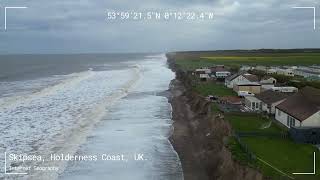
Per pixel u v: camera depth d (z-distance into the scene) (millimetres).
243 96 61844
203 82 86188
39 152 40344
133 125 52500
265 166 29547
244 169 29438
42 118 56062
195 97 67000
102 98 75000
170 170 35812
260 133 39406
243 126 43219
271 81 77062
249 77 76688
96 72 146875
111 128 50812
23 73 143500
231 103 56906
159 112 61281
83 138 45906
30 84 100438
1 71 154500
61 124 52531
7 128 49938
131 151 41188
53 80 111375
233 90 72188
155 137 46469
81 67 187375
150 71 149250
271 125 43812
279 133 38969
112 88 91125
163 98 75750
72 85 97000
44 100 71875
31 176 33781
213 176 33406
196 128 49562
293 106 43406
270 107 49281
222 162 33812
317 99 41969
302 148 34812
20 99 72438
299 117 39594
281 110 44656
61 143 43688
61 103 68688
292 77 84625
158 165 37062
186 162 37812
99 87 93062
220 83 84438
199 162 37594
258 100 52938
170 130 49719
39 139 45156
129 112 61156
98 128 50719
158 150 41500
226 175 31156
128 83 102062
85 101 71188
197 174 34688
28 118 55938
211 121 48344
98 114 59312
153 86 95438
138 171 35531
